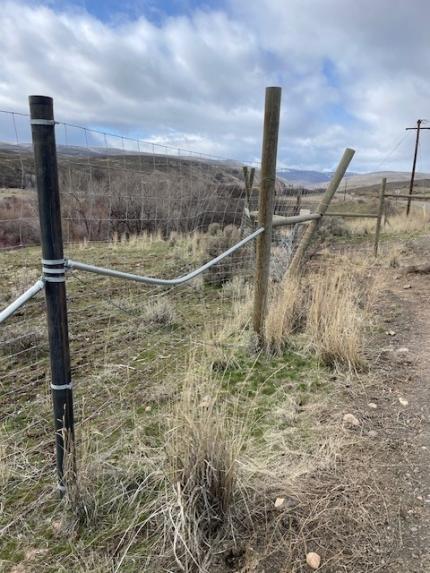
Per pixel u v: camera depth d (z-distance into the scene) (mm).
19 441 2779
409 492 2342
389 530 2094
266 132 3773
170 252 9297
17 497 2312
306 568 1900
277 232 7980
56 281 1938
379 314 5410
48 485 2373
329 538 2053
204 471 2086
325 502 2264
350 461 2602
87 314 5340
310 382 3600
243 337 4391
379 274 6965
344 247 11461
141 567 1909
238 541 2039
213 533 2072
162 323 5074
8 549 1995
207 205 7199
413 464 2564
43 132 1786
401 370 3832
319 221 6051
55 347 2014
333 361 3893
